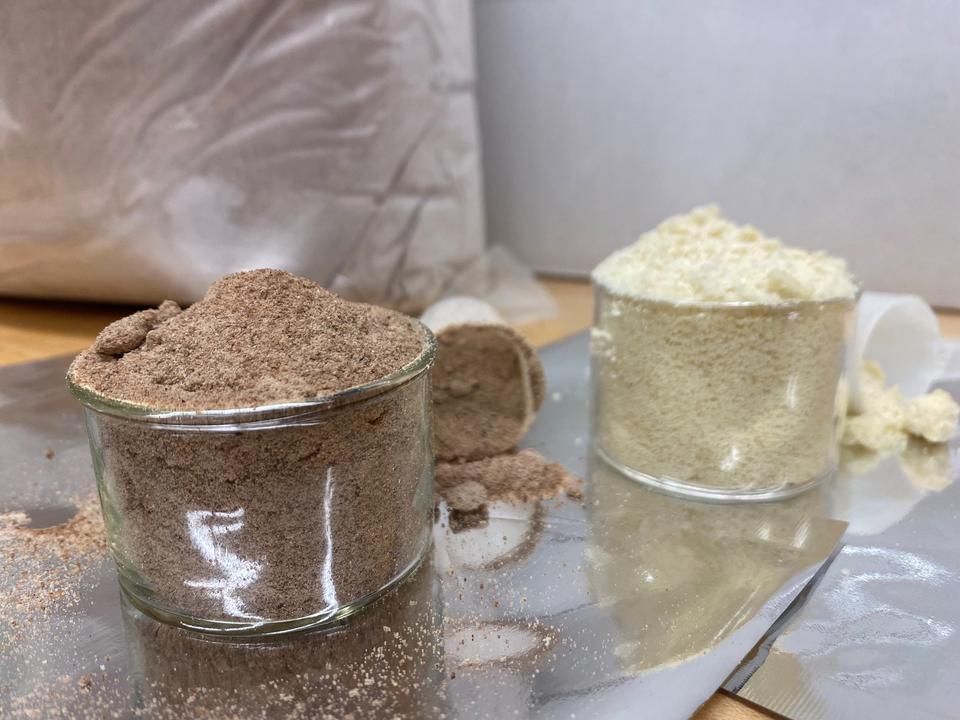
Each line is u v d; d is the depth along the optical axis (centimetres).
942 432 20
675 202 38
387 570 14
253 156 29
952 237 31
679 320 17
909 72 30
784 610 13
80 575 15
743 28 33
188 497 12
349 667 12
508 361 21
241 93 28
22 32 27
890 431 21
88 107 28
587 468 19
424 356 14
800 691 11
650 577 14
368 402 12
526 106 41
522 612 13
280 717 11
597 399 20
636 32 36
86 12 27
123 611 14
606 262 21
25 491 18
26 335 32
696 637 12
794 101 33
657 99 37
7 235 32
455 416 21
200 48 27
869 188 33
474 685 11
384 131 31
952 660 12
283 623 13
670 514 17
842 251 34
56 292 35
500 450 20
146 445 12
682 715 11
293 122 29
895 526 16
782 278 16
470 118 37
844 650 12
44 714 11
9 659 12
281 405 11
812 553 15
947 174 31
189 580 12
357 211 31
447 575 15
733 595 14
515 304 37
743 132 35
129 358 13
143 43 27
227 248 30
